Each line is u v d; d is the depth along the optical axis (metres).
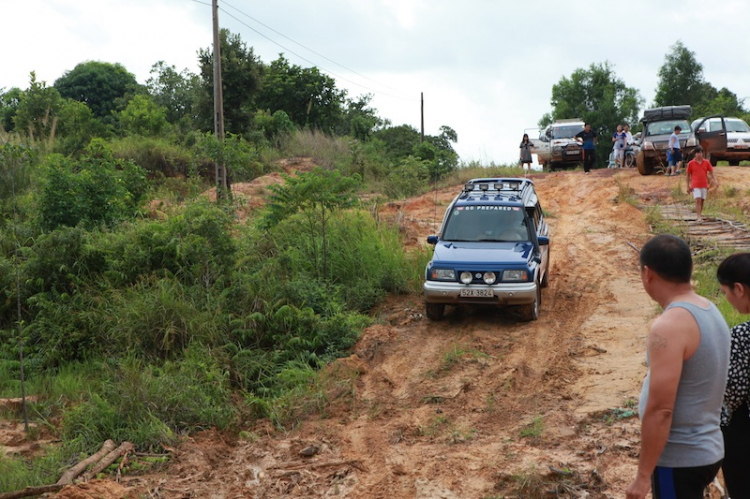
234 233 12.73
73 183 12.70
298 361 8.58
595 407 6.88
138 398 7.14
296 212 11.99
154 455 6.32
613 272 12.37
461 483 5.50
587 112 57.47
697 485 3.02
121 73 62.47
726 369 3.03
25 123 29.12
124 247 10.98
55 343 9.37
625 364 8.04
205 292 10.03
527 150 26.92
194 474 5.98
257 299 9.61
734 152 22.52
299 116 41.75
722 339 3.01
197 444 6.59
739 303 3.41
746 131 23.77
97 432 6.71
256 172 26.36
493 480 5.52
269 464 6.11
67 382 8.43
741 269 3.37
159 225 11.42
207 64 33.59
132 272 10.55
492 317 10.26
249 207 17.42
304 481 5.73
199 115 34.72
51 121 29.27
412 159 26.83
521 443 6.20
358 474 5.80
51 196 12.51
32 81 30.17
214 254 10.85
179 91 47.88
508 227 10.66
